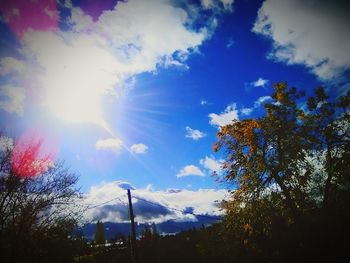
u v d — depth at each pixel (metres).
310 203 22.89
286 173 22.41
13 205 16.09
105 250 34.88
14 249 15.44
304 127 23.30
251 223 22.83
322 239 21.14
